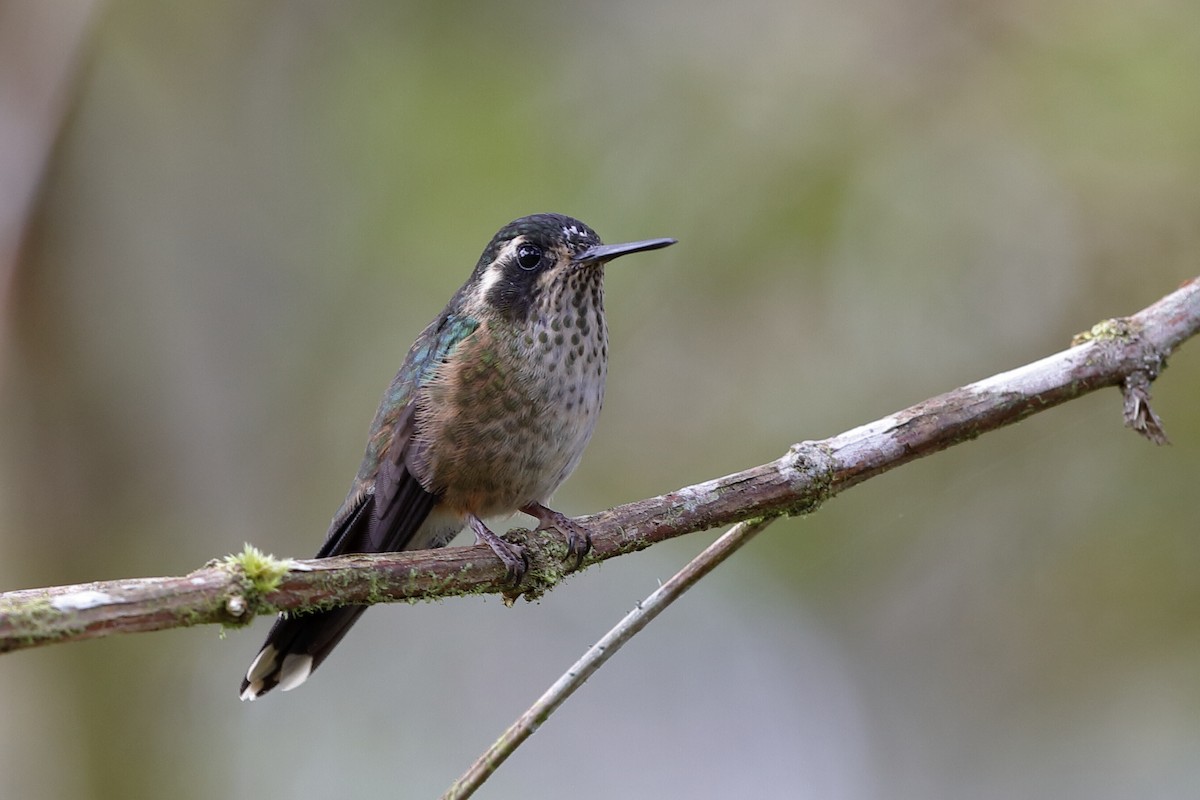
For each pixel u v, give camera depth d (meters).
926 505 12.35
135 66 13.59
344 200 13.22
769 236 12.33
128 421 12.77
